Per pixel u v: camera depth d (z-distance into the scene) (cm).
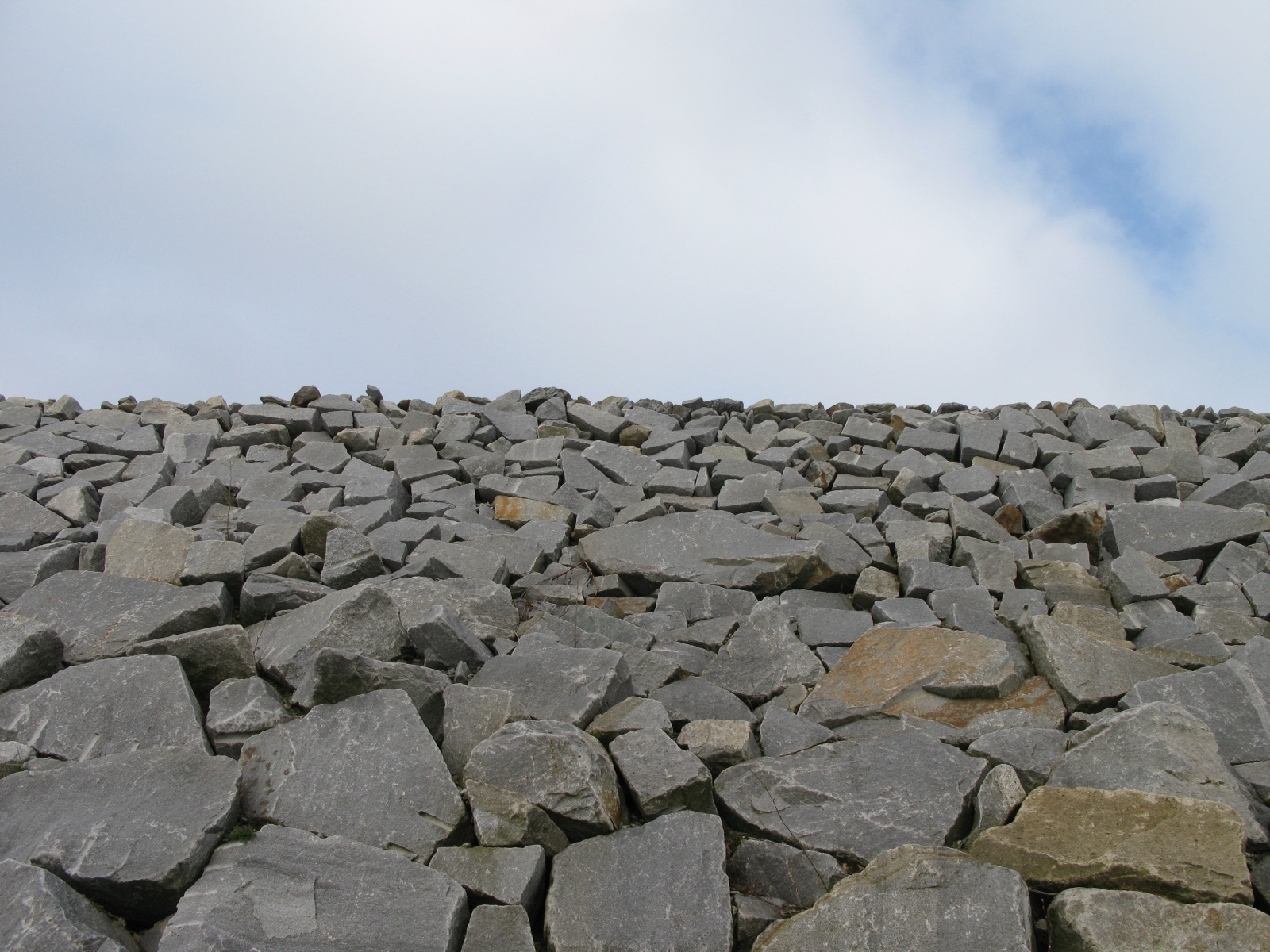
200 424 880
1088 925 289
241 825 346
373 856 326
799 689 450
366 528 649
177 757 359
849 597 578
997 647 447
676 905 321
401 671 396
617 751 373
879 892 309
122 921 314
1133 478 759
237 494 735
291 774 361
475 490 758
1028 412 918
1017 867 324
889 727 415
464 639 442
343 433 851
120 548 545
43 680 406
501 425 907
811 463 786
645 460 797
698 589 560
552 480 758
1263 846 328
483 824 341
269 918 300
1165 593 537
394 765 363
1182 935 283
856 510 690
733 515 696
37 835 325
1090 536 632
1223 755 386
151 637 445
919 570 555
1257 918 282
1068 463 760
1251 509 640
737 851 352
